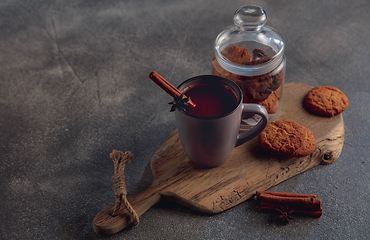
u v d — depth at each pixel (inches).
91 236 25.1
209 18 41.6
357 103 31.7
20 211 26.5
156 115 31.9
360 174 27.0
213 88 24.8
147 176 27.8
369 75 34.2
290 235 24.5
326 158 27.1
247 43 26.5
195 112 24.0
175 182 26.0
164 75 35.4
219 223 25.2
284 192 26.0
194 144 24.6
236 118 23.7
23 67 36.9
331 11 41.5
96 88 34.5
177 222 25.3
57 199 27.0
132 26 41.1
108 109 32.5
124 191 24.5
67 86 34.8
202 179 26.0
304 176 27.0
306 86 30.8
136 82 34.9
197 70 35.8
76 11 43.5
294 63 35.9
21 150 30.0
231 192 25.5
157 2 44.3
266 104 27.1
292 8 42.3
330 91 29.5
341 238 24.4
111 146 29.8
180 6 43.5
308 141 26.5
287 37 38.7
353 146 28.6
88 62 37.2
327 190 26.3
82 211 26.3
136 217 24.5
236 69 25.7
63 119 32.0
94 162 28.9
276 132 26.9
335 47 37.2
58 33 40.7
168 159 27.2
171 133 28.7
